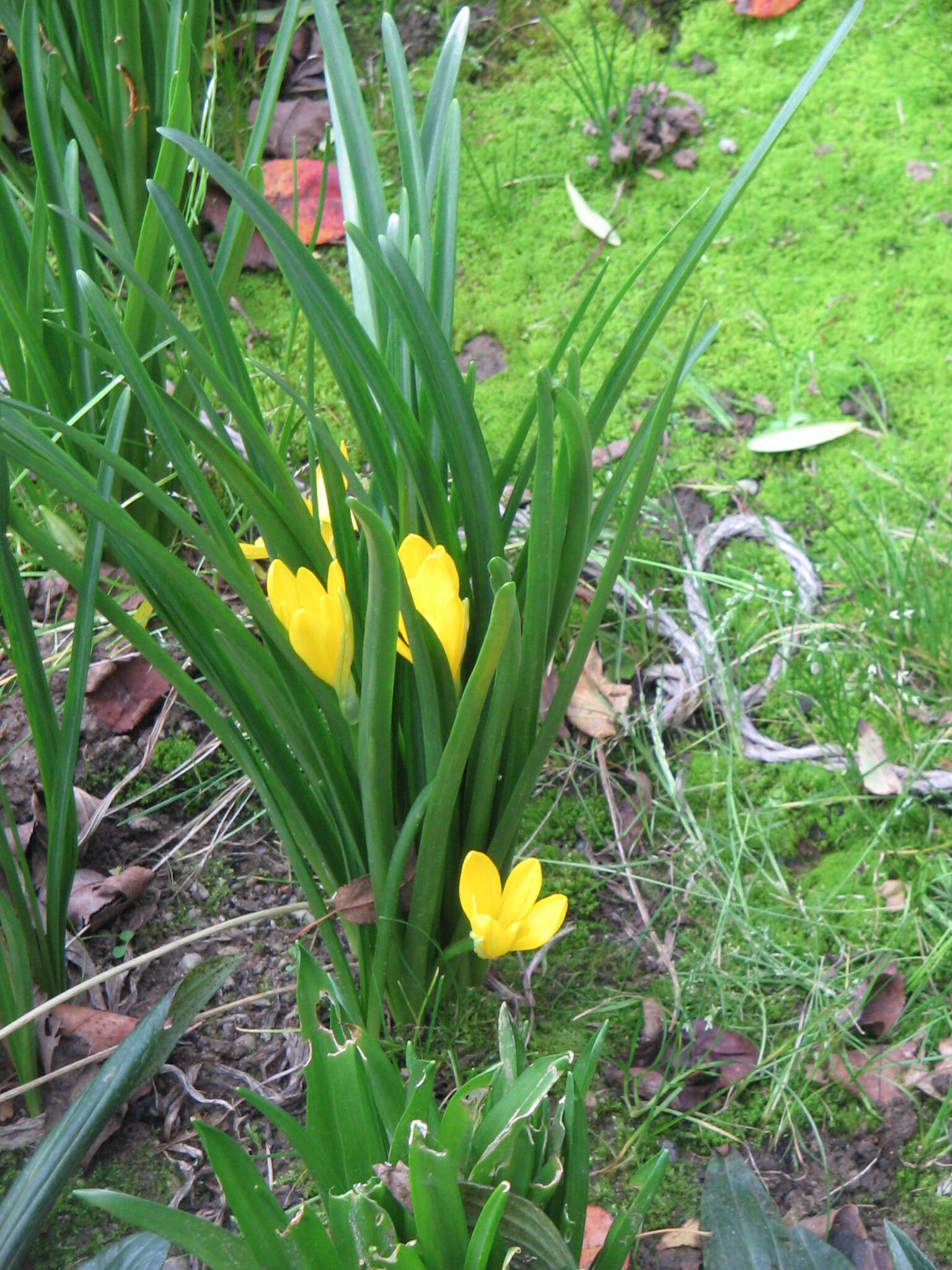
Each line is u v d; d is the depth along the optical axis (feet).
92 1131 1.57
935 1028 1.86
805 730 2.15
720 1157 1.75
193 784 2.11
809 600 2.28
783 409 2.51
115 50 2.01
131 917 1.97
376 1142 1.35
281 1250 1.31
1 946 1.63
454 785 1.46
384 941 1.60
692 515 2.41
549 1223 1.30
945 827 2.05
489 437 2.49
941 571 2.25
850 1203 1.72
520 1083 1.28
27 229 2.16
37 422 1.93
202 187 2.39
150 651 1.56
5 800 1.66
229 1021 1.87
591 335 1.52
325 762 1.53
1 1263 1.51
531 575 1.43
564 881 2.01
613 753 2.16
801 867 2.04
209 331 1.49
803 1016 1.85
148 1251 1.57
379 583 1.26
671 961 1.93
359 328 1.37
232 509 2.24
